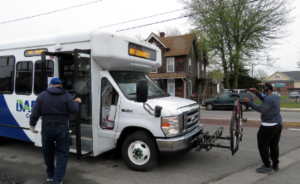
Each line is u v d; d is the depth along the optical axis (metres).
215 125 9.64
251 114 14.81
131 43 4.94
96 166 4.89
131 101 4.50
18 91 5.70
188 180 4.12
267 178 4.14
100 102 4.78
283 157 5.30
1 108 6.03
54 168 4.11
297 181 4.00
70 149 4.89
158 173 4.45
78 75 4.30
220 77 40.84
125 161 4.62
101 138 4.78
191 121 4.79
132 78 5.20
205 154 5.60
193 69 27.31
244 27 21.56
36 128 5.26
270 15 20.75
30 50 5.51
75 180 4.19
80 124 4.45
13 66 5.82
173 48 25.22
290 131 8.19
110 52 4.45
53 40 5.12
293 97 29.88
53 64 5.10
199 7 22.27
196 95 25.83
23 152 6.00
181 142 4.20
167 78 24.00
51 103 3.74
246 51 22.17
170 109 4.27
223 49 22.73
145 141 4.39
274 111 4.25
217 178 4.19
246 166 4.79
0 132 6.10
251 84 25.14
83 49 4.74
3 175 4.46
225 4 21.44
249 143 6.57
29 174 4.50
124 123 4.49
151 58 5.73
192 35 25.88
